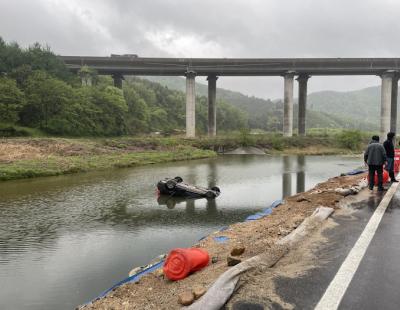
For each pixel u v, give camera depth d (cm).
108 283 934
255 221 1127
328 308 473
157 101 14012
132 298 589
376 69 6706
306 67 6831
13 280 956
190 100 6906
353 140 6950
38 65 6500
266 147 6519
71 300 845
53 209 1794
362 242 745
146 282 658
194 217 1641
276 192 2308
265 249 719
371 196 1261
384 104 6794
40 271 1016
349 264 624
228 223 1536
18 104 5216
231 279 538
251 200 2042
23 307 812
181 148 5569
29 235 1363
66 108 5656
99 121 6462
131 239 1312
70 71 7300
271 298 502
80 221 1568
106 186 2495
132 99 9188
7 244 1258
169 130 9844
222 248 834
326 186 1764
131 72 7225
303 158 5212
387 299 497
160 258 973
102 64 7031
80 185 2534
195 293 512
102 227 1474
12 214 1689
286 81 6944
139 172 3319
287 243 723
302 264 628
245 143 6391
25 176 2889
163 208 1827
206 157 5231
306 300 496
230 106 17512
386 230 836
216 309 469
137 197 2109
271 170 3575
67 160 3522
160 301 540
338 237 783
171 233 1387
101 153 4269
